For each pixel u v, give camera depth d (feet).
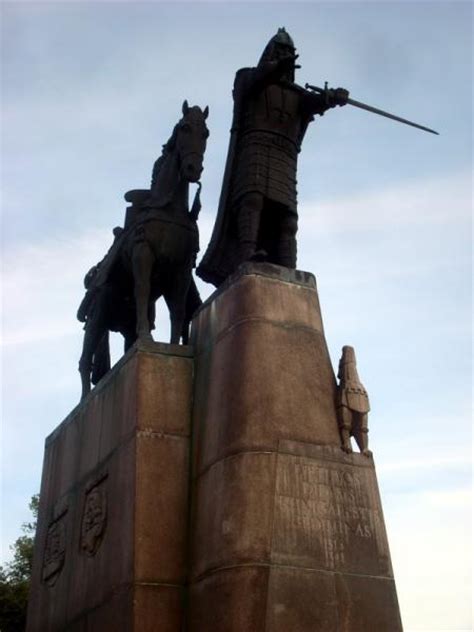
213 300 37.17
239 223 38.58
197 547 32.12
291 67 39.52
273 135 39.55
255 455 31.32
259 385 32.73
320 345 34.96
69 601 37.35
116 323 44.75
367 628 29.78
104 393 39.19
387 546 31.58
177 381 36.14
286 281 35.78
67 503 40.52
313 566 29.99
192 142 39.01
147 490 33.45
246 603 28.86
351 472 32.48
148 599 31.48
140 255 39.14
